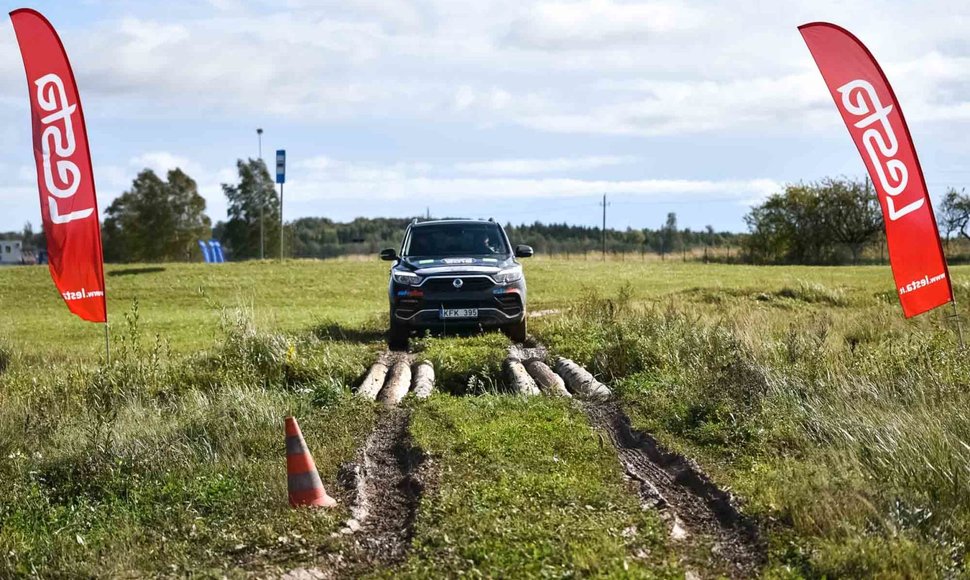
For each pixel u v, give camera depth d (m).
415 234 18.72
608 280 35.97
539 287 33.44
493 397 11.14
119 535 6.88
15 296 35.31
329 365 13.68
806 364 11.50
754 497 6.79
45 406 11.65
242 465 8.54
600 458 8.34
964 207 61.16
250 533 6.57
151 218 90.00
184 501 7.59
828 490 6.54
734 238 65.25
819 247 60.38
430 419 10.03
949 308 19.98
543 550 5.68
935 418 8.15
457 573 5.54
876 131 12.00
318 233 117.62
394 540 6.48
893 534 5.72
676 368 12.26
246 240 85.00
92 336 21.39
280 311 27.52
